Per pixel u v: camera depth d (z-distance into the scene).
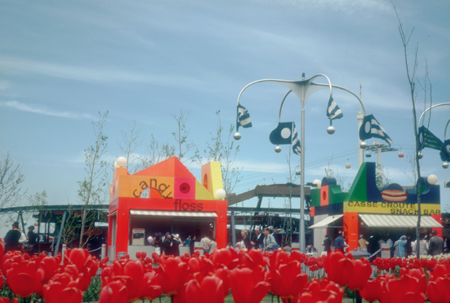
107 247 31.06
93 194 28.88
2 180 24.45
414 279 2.09
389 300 2.10
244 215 36.62
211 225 34.16
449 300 2.35
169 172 26.47
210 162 29.55
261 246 18.12
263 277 2.08
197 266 2.63
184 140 34.25
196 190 26.56
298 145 23.39
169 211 25.94
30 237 25.83
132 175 25.77
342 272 2.34
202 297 1.75
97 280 9.38
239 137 21.03
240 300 1.85
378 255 23.56
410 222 27.59
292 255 2.54
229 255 2.68
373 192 28.39
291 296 2.18
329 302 1.76
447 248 31.92
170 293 2.14
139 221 33.06
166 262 2.13
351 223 27.77
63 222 30.53
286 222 37.69
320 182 33.56
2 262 3.41
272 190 35.88
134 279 2.16
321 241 32.09
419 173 11.09
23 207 28.58
